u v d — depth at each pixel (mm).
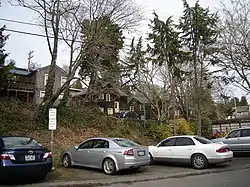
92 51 20312
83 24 20094
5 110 20906
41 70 40000
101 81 23766
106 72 23094
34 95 35906
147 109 43562
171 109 34719
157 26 32094
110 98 43031
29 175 9398
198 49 30562
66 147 19062
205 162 13633
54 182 10047
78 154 13336
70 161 13648
